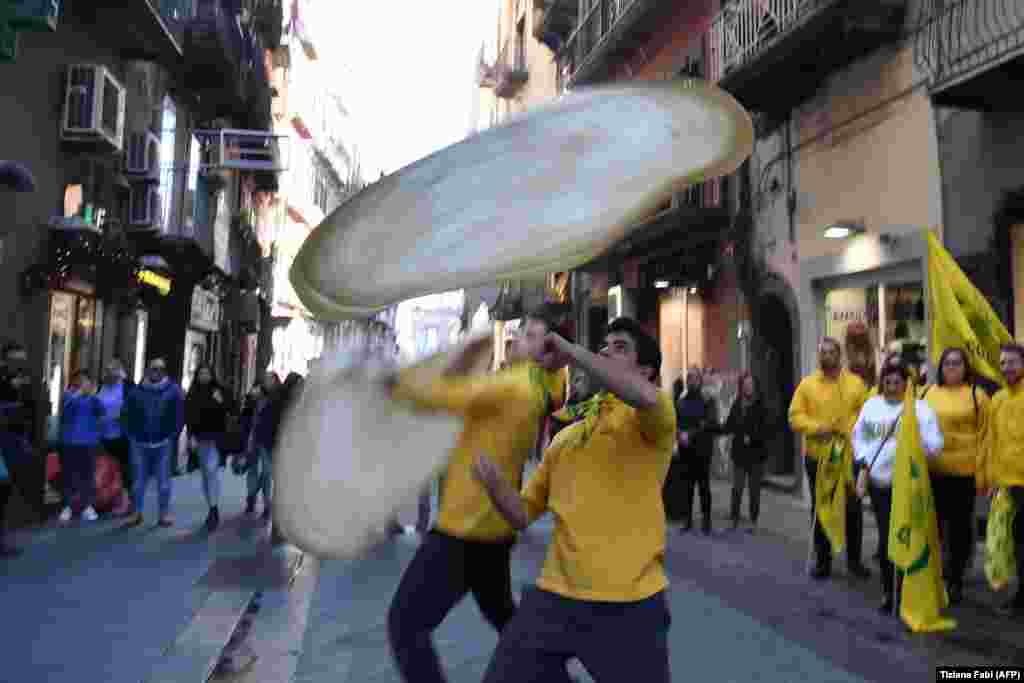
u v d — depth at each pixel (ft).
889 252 31.37
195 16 50.47
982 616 18.21
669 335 53.88
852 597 20.13
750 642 16.37
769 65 35.42
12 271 30.60
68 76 34.14
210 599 19.03
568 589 7.22
